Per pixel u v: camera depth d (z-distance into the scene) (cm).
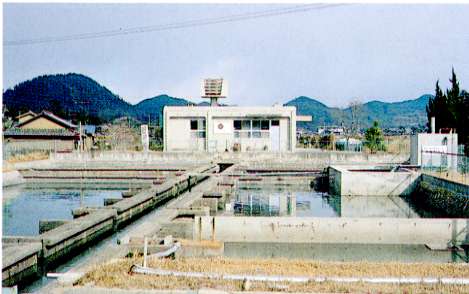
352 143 4806
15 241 1403
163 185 2708
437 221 1664
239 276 952
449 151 2786
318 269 1052
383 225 1672
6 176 3353
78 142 5106
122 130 6606
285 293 860
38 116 6012
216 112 4241
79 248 1630
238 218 1697
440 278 946
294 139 4231
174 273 972
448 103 3984
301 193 3016
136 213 2220
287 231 1691
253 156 3972
